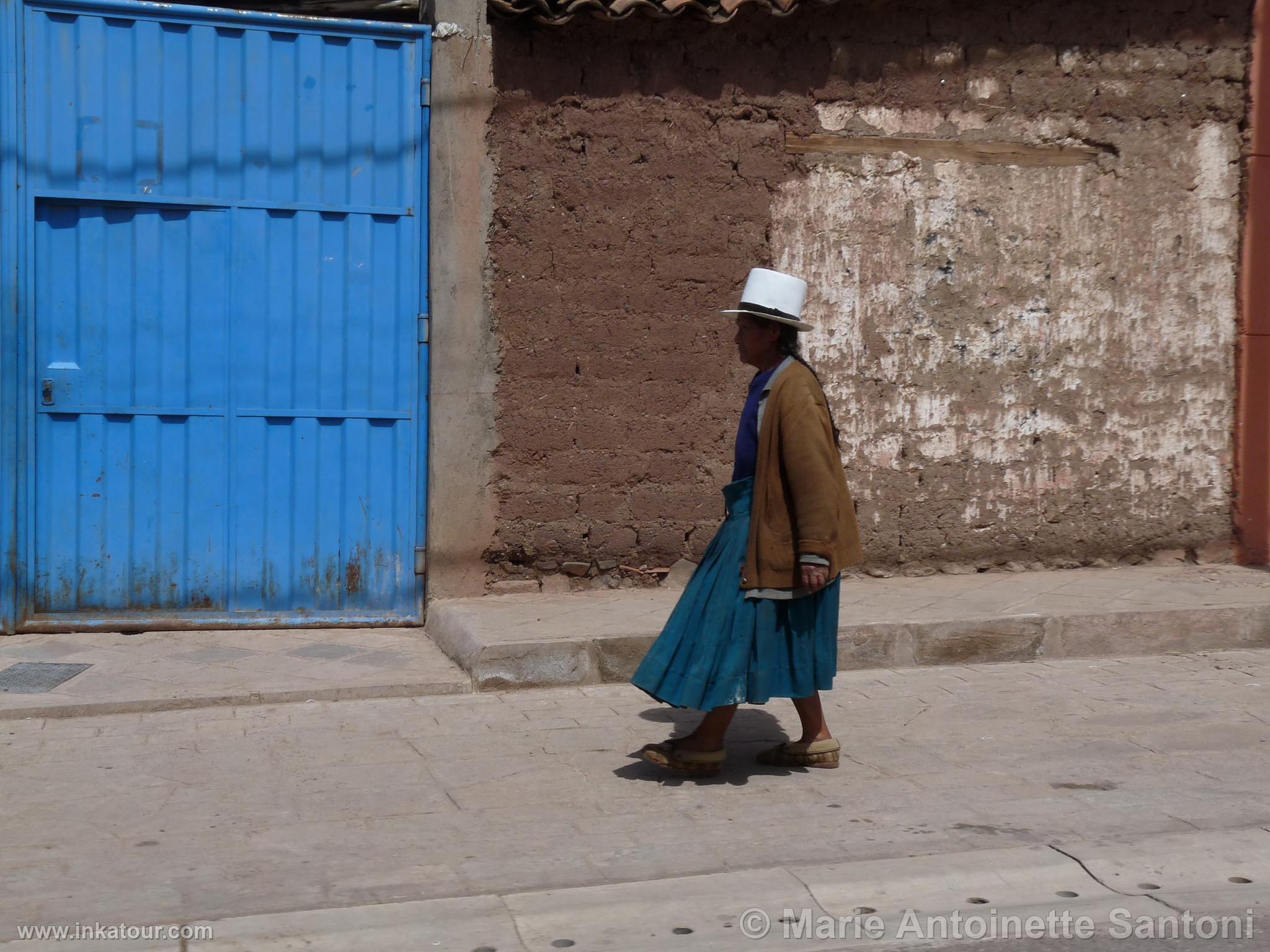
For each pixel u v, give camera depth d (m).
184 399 6.51
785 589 4.46
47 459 6.39
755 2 6.85
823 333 7.32
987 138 7.47
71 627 6.45
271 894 3.63
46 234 6.31
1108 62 7.59
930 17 7.34
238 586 6.64
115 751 4.91
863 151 7.30
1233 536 7.88
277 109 6.51
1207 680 6.14
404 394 6.77
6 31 6.17
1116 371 7.73
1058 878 3.82
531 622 6.27
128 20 6.31
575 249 6.91
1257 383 7.86
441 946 3.36
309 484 6.69
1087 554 7.77
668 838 4.09
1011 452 7.62
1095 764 4.88
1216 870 3.89
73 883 3.69
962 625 6.41
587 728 5.31
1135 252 7.70
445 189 6.70
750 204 7.14
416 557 6.85
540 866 3.86
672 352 7.07
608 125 6.91
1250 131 7.73
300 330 6.62
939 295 7.46
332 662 6.09
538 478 6.95
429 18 6.80
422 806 4.37
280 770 4.73
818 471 4.39
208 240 6.48
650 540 7.12
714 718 4.66
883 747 5.10
